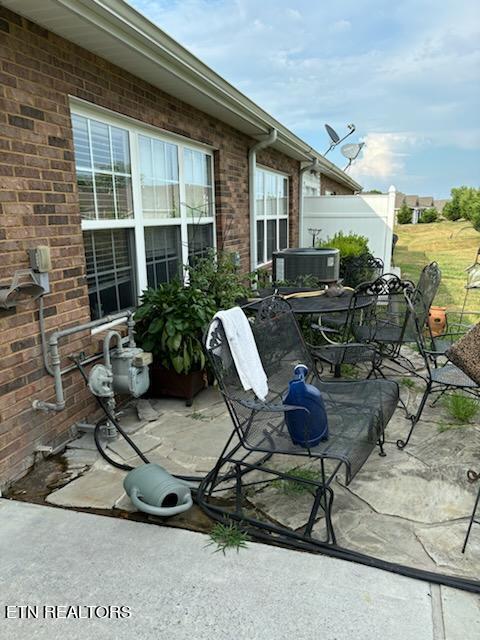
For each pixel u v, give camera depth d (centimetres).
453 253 1719
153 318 363
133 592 178
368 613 166
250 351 259
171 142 438
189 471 268
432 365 433
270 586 179
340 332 422
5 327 253
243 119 516
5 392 254
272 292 492
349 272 760
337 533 210
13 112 254
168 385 368
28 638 159
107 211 356
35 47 266
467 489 241
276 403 262
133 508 232
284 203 878
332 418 237
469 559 192
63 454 289
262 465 272
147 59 324
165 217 438
